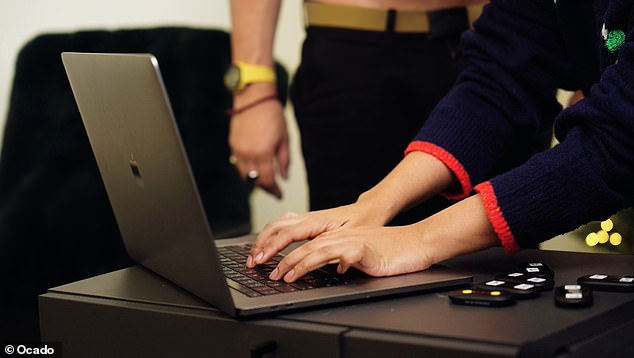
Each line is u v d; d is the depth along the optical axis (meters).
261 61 2.26
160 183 1.06
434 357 0.89
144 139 1.05
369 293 1.06
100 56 1.09
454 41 1.85
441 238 1.19
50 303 1.17
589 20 1.32
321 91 1.93
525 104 1.40
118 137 1.15
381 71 1.87
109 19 2.97
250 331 1.00
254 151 2.27
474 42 1.45
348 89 1.90
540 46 1.41
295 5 3.08
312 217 1.28
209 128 2.68
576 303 1.01
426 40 1.85
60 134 2.54
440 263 1.24
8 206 2.49
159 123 0.98
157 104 0.97
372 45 1.87
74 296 1.16
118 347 1.11
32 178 2.51
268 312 1.01
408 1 1.84
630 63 1.12
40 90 2.57
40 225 2.48
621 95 1.12
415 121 1.88
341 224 1.27
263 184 2.30
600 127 1.14
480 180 1.40
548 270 1.17
